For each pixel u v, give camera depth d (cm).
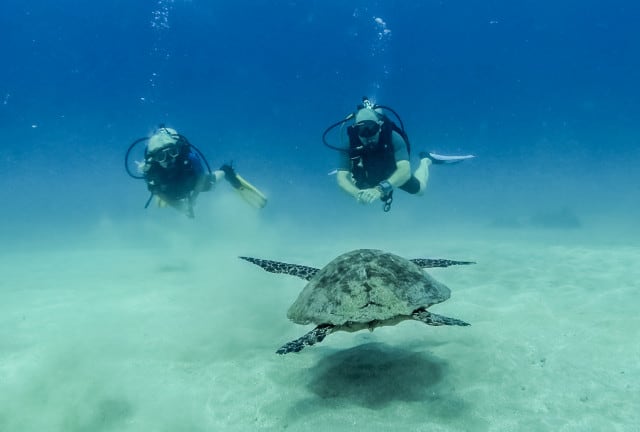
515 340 380
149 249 1345
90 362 368
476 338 392
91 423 275
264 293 629
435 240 1300
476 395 288
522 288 571
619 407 265
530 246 1019
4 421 277
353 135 788
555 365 328
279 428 262
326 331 269
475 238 1316
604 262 733
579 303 485
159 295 627
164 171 855
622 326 393
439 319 268
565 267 707
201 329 457
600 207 2508
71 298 628
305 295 309
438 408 273
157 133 877
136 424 272
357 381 318
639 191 3866
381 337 414
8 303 608
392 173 809
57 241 1806
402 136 827
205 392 313
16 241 1881
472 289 577
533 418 258
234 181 1046
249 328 461
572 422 252
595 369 318
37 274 894
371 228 2012
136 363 367
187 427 268
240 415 280
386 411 273
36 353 388
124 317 509
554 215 1725
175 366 361
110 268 937
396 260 319
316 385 317
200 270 854
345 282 289
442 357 354
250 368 352
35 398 305
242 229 2092
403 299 277
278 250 1143
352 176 838
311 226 2247
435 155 1185
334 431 253
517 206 3216
